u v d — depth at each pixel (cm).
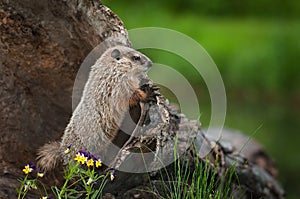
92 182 903
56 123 1038
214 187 1055
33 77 1016
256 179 1209
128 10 4622
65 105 1038
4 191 942
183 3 4919
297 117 2886
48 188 980
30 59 1001
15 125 1009
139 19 4547
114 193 985
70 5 968
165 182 1015
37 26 974
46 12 966
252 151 1509
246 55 3947
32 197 954
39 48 992
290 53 3997
